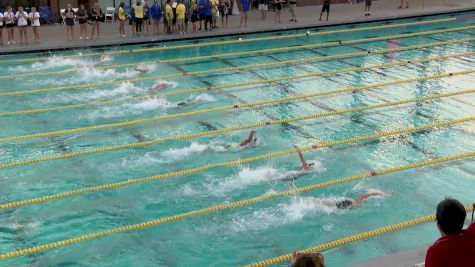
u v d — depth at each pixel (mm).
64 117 11688
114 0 20734
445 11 22250
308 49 17562
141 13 17875
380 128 11188
